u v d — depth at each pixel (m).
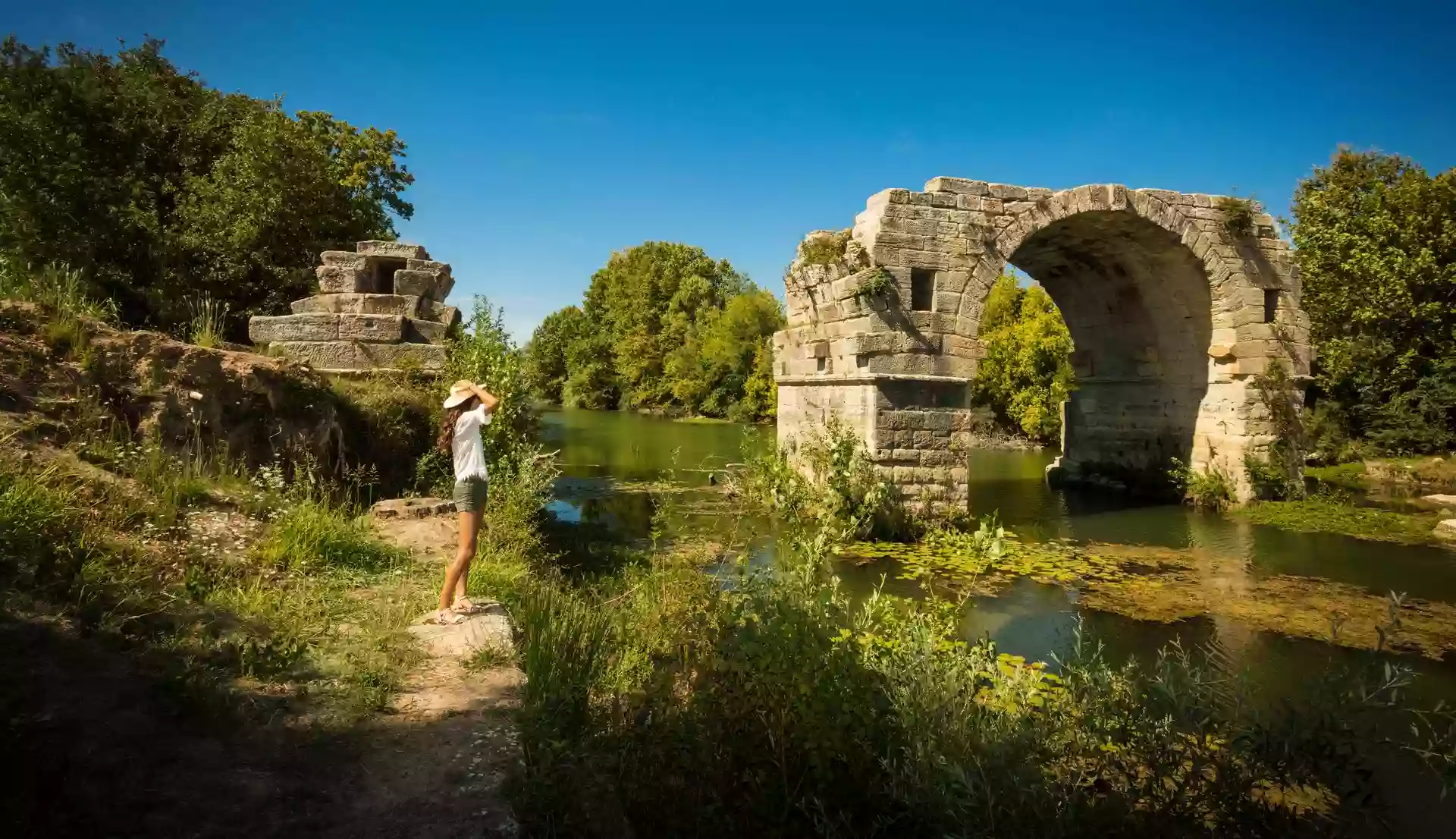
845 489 13.35
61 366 6.88
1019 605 9.94
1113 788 4.30
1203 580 11.08
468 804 3.25
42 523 4.82
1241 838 4.09
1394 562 12.07
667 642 5.96
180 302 15.70
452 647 5.05
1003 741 4.34
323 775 3.36
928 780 4.01
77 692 3.48
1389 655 8.15
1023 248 18.11
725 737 4.33
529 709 4.27
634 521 13.77
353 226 18.55
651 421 46.31
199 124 18.28
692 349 52.06
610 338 63.06
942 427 14.27
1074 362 21.27
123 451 6.53
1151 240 16.38
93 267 15.53
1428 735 6.21
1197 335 17.70
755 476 15.95
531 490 10.29
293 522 6.55
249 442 8.31
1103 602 10.01
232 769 3.25
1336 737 4.27
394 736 3.80
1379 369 22.30
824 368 16.02
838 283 14.62
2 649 3.61
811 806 4.06
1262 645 8.45
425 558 7.14
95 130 17.12
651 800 3.96
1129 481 19.41
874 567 11.71
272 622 4.93
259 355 9.44
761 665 4.39
